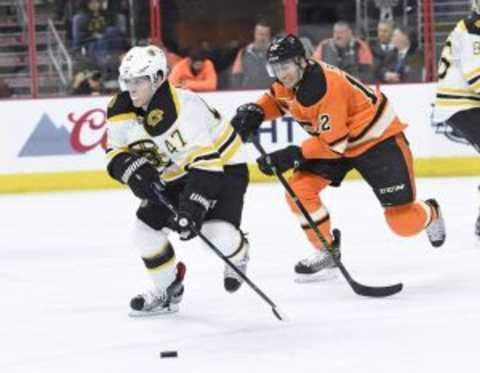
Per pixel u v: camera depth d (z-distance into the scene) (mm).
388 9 22031
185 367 8977
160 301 10750
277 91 11188
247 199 18469
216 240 10062
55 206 18703
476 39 13156
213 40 22469
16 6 21922
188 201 9562
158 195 9789
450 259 12992
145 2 22188
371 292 11172
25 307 11469
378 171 11367
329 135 10828
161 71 9570
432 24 21703
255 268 12930
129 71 9438
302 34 22344
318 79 10695
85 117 20609
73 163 20625
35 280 12844
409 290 11516
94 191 20391
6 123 20500
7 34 21938
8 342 10039
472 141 13523
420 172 20719
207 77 21469
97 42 22062
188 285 12125
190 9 22312
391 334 9789
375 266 12766
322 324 10242
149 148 9961
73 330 10398
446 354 9070
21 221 17266
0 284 12688
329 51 21422
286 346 9531
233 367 8922
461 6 21734
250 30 22656
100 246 14836
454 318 10281
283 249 14055
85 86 21578
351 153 11438
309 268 11977
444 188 18969
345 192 18812
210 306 11125
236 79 21703
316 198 11672
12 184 20594
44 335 10242
